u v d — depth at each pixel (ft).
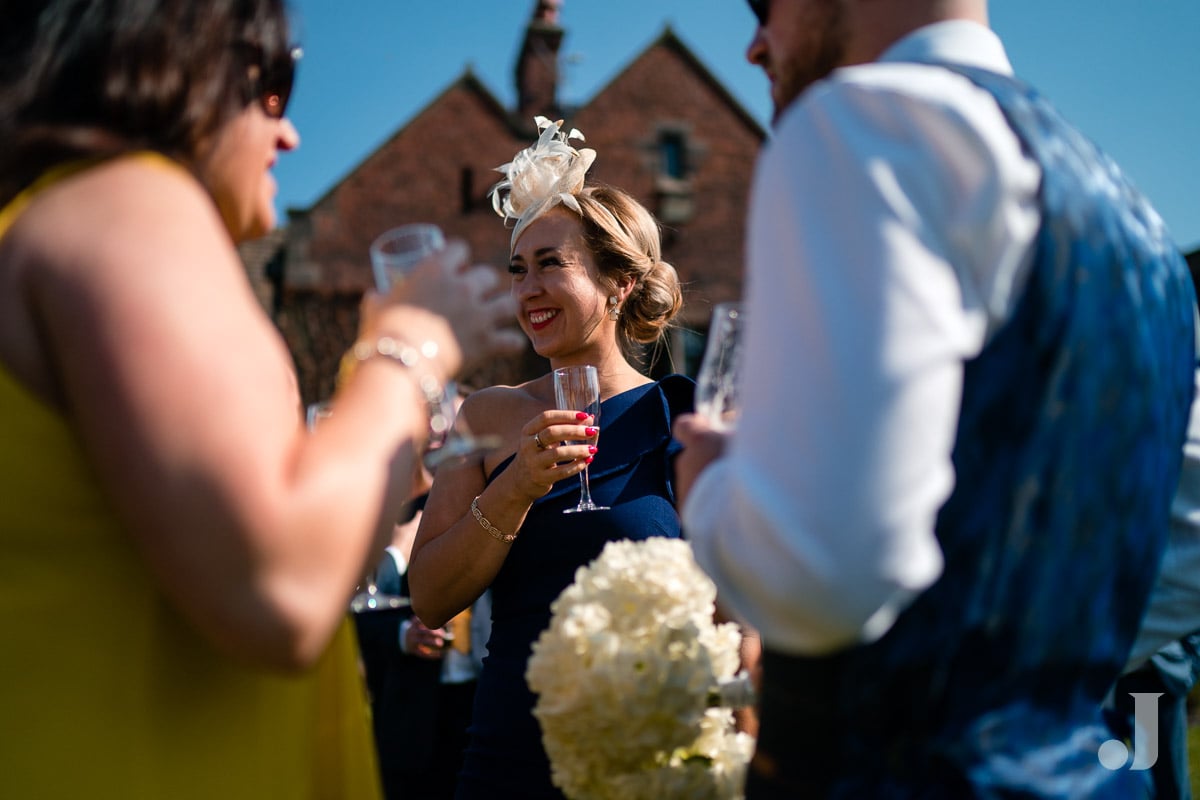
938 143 3.03
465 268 3.87
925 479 2.85
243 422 2.95
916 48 3.64
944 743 3.28
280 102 3.99
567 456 7.04
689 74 55.31
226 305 3.10
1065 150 3.44
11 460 3.16
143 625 3.31
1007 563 3.25
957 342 2.93
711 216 54.08
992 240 3.06
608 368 8.65
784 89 4.00
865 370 2.82
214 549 2.89
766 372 3.04
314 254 49.93
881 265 2.89
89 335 2.97
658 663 4.45
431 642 12.63
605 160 53.83
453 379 3.74
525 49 54.54
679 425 4.09
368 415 3.37
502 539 7.37
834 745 3.41
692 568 4.98
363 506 3.14
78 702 3.21
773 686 3.69
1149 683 7.80
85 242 3.09
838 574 2.82
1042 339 3.20
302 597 2.97
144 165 3.34
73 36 3.40
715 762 4.66
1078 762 3.41
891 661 3.32
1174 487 3.81
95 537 3.25
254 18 3.73
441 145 52.34
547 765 6.95
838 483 2.80
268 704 3.69
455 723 13.05
